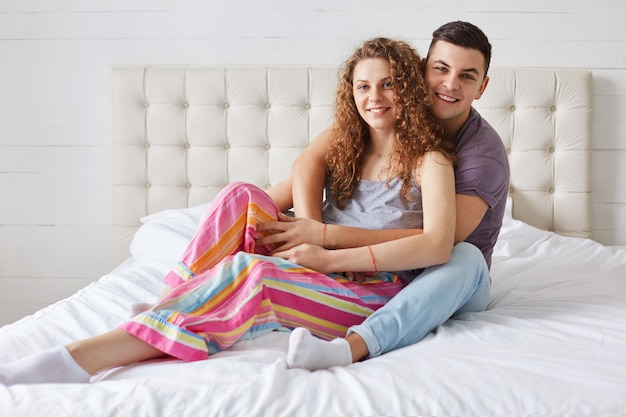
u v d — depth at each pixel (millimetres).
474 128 1704
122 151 2764
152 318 1302
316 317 1491
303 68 2738
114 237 2811
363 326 1415
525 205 2744
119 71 2746
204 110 2740
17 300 2930
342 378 1223
